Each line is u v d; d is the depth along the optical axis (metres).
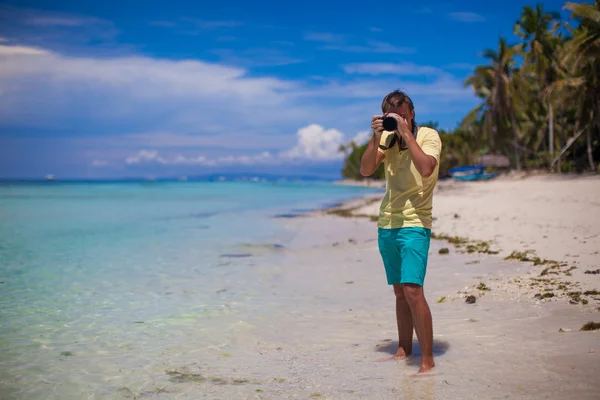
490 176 56.66
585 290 5.56
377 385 3.26
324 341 4.52
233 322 5.27
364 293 6.61
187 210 27.05
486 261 8.15
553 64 43.88
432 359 3.52
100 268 8.78
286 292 6.80
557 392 2.85
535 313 4.78
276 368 3.78
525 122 58.25
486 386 3.05
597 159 46.06
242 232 15.40
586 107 38.41
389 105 3.61
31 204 31.73
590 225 11.29
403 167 3.55
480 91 55.19
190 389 3.38
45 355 4.18
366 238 13.31
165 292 6.82
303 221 19.66
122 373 3.74
